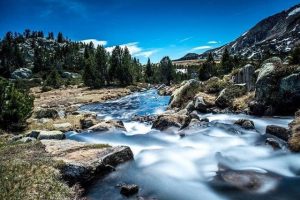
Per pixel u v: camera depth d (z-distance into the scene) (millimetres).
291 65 28516
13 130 25125
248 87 34250
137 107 47531
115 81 109188
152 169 15734
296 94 26375
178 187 13586
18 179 12219
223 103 32719
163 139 21750
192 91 39656
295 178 14180
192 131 22469
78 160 14703
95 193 12953
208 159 16906
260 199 12219
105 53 108750
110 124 25781
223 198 12438
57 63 162625
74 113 36781
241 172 14891
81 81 120688
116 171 15273
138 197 12297
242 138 20312
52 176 12867
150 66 126938
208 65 89000
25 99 29344
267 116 27875
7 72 136875
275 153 17125
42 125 27328
